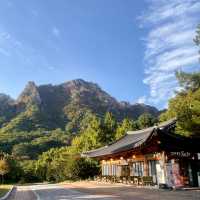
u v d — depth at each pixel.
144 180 31.53
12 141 148.00
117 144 44.28
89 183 42.69
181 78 30.27
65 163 61.44
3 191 32.62
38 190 32.75
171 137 29.19
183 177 29.11
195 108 27.47
